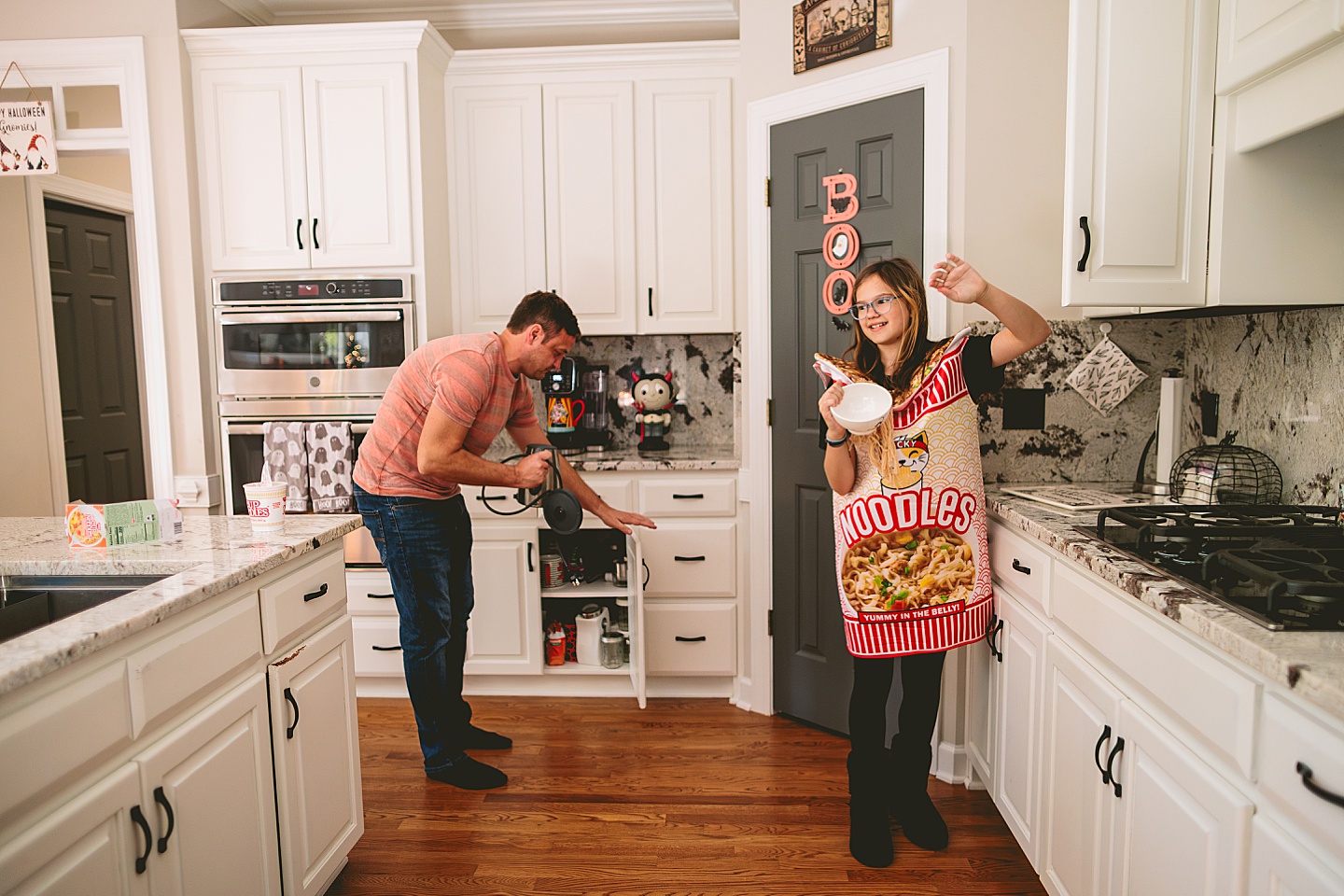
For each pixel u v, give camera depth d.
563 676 2.84
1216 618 0.98
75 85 2.74
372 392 2.77
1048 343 2.08
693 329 2.94
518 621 2.78
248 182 2.79
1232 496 1.70
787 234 2.41
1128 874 1.22
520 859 1.86
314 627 1.62
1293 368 1.65
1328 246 1.55
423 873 1.81
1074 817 1.42
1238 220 1.54
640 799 2.12
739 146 2.53
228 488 2.82
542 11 3.13
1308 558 1.13
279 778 1.46
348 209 2.78
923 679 1.79
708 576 2.74
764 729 2.54
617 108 2.88
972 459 1.72
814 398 2.40
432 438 1.93
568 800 2.12
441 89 2.89
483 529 2.75
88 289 3.71
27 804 0.91
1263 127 1.43
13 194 3.27
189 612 1.21
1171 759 1.09
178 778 1.18
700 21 3.19
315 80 2.74
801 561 2.50
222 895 1.28
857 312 1.73
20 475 3.29
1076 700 1.43
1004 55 2.00
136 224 2.76
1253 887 0.91
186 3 2.74
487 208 2.95
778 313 2.46
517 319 2.12
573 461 2.76
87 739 0.99
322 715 1.62
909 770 1.87
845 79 2.21
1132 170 1.56
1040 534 1.56
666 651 2.77
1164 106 1.55
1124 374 2.08
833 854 1.86
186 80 2.74
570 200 2.93
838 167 2.26
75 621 1.04
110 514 1.48
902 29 2.10
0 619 1.27
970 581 1.72
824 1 2.25
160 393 2.81
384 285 2.76
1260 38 1.39
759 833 1.96
